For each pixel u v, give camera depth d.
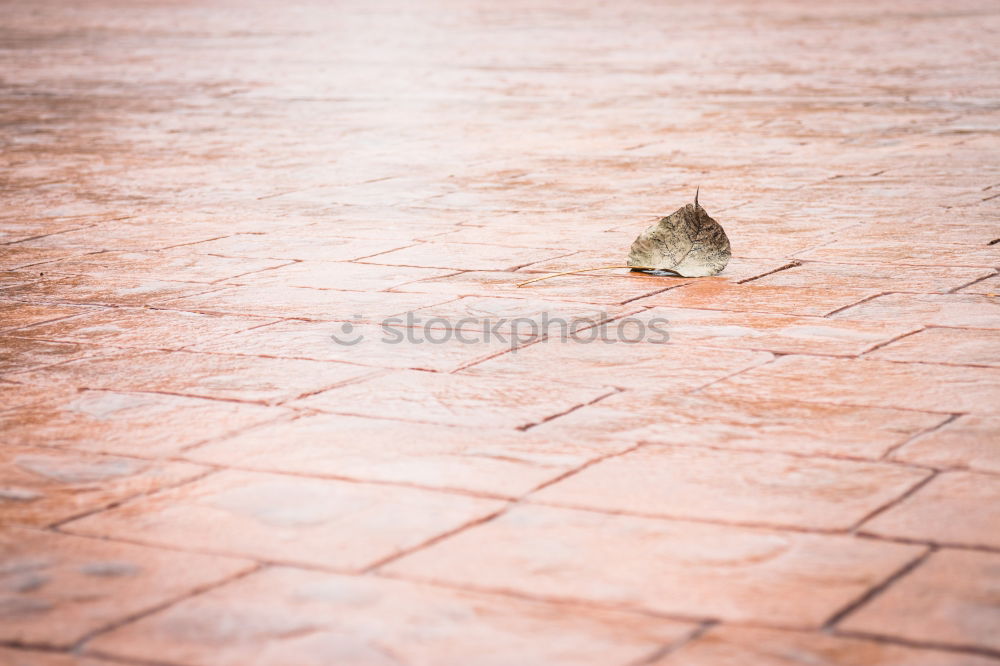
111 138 19.44
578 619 4.79
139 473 6.31
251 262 11.06
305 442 6.68
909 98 22.44
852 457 6.32
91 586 5.12
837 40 36.41
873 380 7.51
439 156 17.06
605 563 5.24
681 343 8.38
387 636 4.69
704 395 7.32
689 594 4.96
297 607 4.93
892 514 5.64
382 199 13.99
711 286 9.94
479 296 9.73
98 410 7.26
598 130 19.34
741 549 5.34
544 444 6.58
